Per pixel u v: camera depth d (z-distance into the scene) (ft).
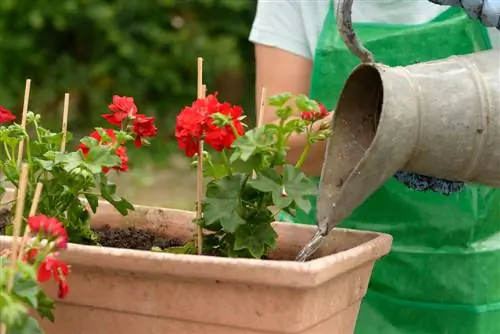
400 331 7.80
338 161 5.80
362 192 5.46
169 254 5.48
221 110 6.19
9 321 4.77
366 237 6.24
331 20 7.68
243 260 5.32
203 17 25.54
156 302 5.65
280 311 5.42
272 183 5.95
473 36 7.45
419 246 7.72
